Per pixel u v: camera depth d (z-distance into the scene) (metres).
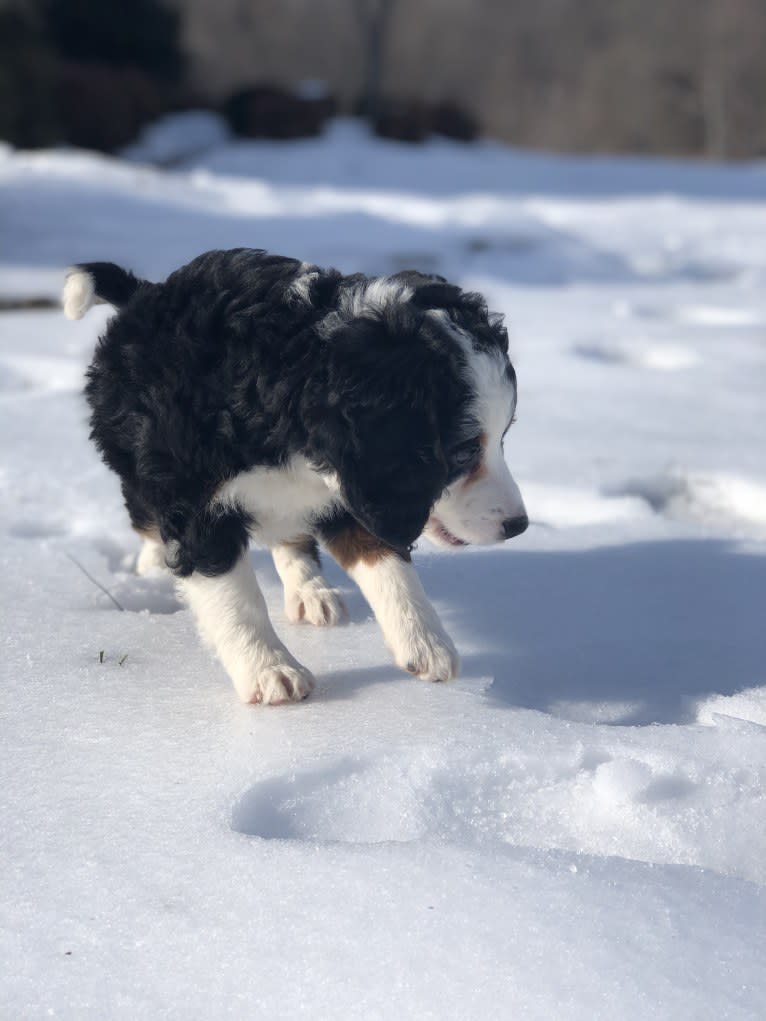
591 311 2.62
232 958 0.62
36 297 2.64
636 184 5.83
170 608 1.13
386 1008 0.59
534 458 1.52
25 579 1.14
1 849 0.72
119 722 0.87
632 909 0.65
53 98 5.49
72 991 0.61
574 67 14.65
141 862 0.70
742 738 0.83
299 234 3.58
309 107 6.72
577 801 0.78
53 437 1.58
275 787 0.78
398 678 0.94
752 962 0.62
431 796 0.77
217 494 0.89
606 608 1.11
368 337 0.84
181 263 3.06
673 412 1.75
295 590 1.08
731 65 12.92
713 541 1.28
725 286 3.07
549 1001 0.59
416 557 1.21
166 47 7.02
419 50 14.55
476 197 5.00
